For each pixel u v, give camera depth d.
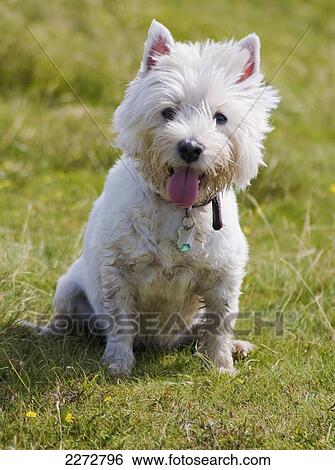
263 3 33.50
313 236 15.57
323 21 33.12
